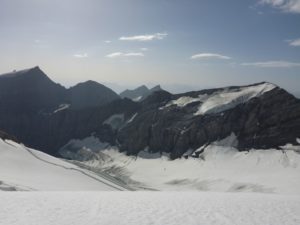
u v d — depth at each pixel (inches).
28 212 1112.8
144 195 1549.0
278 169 6914.4
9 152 4069.9
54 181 3213.6
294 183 5954.7
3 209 1135.6
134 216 1120.2
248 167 7273.6
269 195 1638.8
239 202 1378.0
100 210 1182.9
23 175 3245.6
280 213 1198.9
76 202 1293.1
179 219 1100.5
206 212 1195.3
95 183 3732.8
